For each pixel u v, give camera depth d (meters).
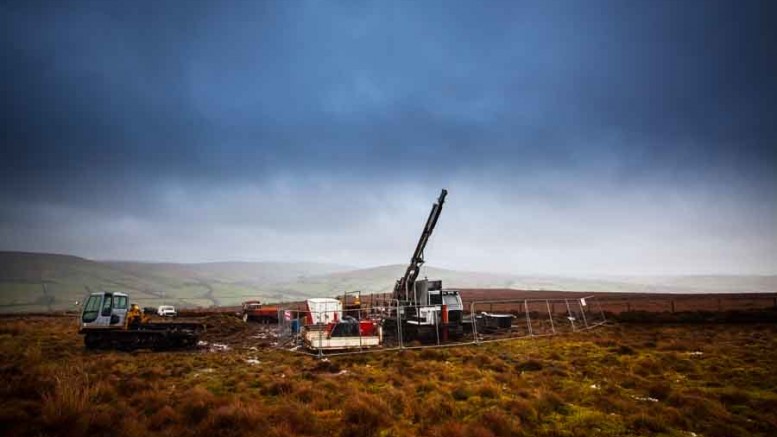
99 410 11.24
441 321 30.03
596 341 26.42
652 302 59.16
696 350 22.47
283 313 36.00
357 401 11.93
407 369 18.62
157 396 12.95
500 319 36.62
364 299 45.59
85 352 27.23
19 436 9.41
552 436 10.09
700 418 11.41
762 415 11.54
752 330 30.97
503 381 16.28
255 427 10.31
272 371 19.11
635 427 10.70
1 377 15.50
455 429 9.92
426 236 32.44
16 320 57.31
